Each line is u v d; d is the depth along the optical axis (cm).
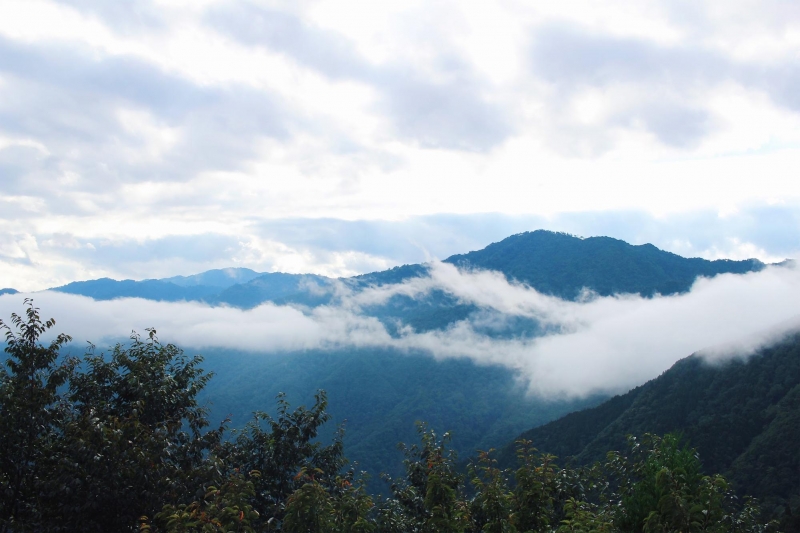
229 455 1588
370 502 1277
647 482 1069
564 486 1445
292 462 1633
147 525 1065
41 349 1380
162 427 1361
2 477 1277
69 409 1434
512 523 1290
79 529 1191
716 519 1005
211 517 1053
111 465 1212
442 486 1372
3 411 1283
